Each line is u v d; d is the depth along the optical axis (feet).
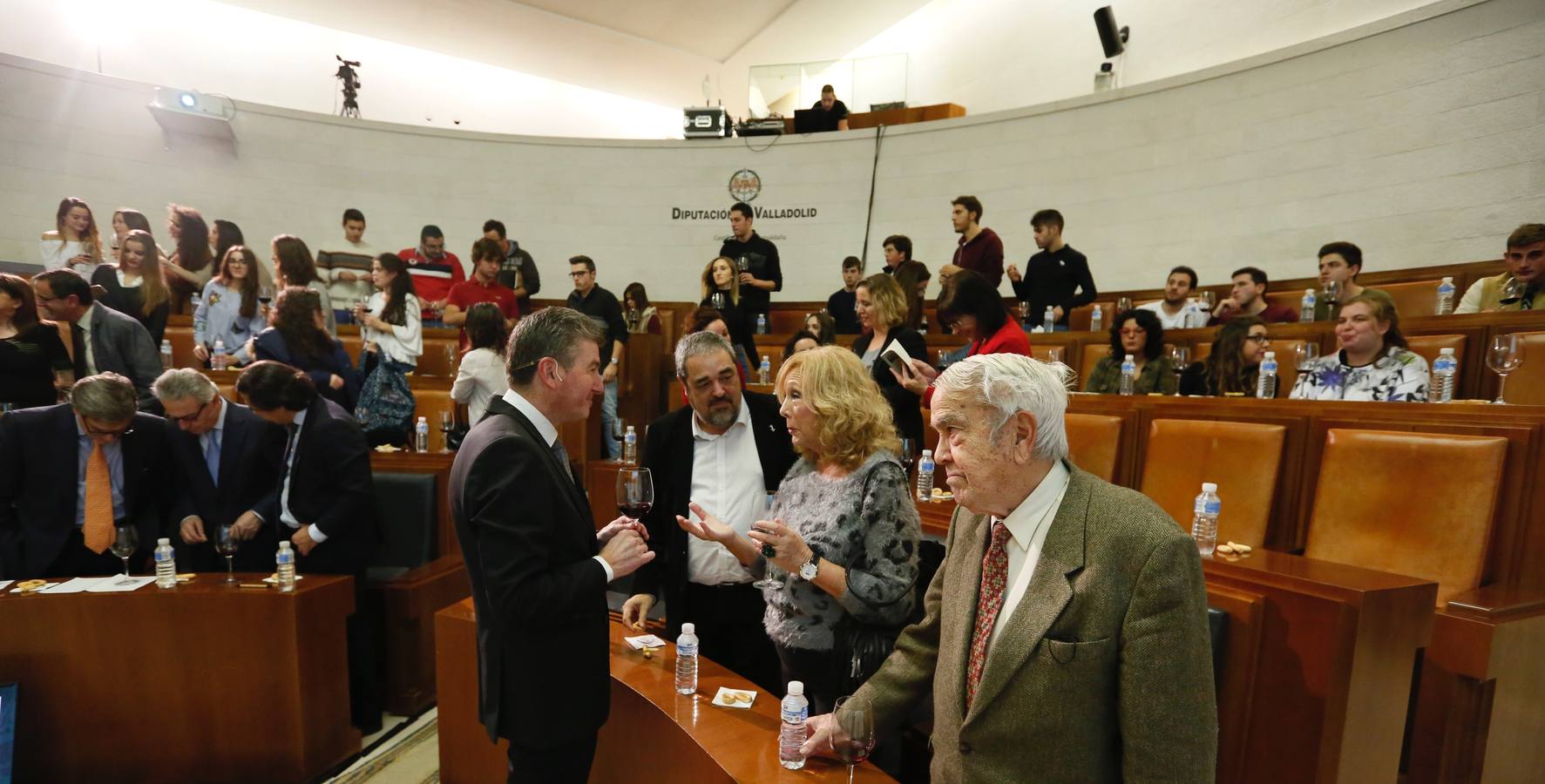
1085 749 3.21
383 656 9.44
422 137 27.27
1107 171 21.57
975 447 3.43
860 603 4.83
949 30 29.25
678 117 41.39
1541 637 5.56
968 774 3.43
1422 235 16.20
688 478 6.95
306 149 26.09
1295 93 18.13
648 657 6.23
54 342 10.46
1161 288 20.56
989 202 23.73
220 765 7.52
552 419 5.07
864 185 25.84
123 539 7.77
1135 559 3.12
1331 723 4.38
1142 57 22.45
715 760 4.47
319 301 12.20
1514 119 14.96
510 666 4.73
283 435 9.08
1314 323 11.57
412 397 12.39
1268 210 18.63
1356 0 17.58
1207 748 3.01
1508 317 9.37
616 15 32.91
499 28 32.91
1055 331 17.81
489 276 17.93
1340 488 6.96
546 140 27.84
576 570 4.56
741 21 33.53
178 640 7.43
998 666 3.31
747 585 6.88
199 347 14.69
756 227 26.91
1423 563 6.31
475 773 7.09
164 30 28.96
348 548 8.60
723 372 6.56
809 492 5.49
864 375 5.47
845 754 3.88
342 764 8.16
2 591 7.35
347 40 32.91
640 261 27.86
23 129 22.49
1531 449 6.07
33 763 7.30
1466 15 15.48
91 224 18.45
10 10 26.04
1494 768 5.54
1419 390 8.17
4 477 8.45
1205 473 8.06
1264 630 4.71
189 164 24.66
